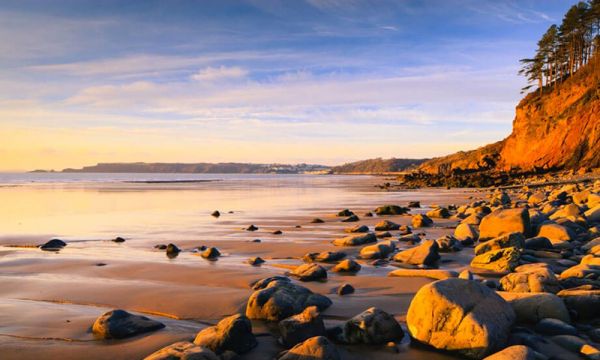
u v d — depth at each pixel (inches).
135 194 1601.9
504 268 302.4
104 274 319.6
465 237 426.3
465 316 169.0
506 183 1865.2
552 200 733.3
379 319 183.2
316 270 297.3
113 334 191.6
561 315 189.5
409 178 2797.7
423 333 176.7
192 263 360.2
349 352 172.2
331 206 981.2
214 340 172.2
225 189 2039.9
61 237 530.9
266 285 267.4
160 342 185.0
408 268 326.3
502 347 165.9
